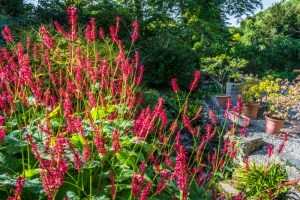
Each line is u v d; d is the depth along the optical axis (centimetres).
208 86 1107
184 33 1310
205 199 215
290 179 354
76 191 177
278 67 1823
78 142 197
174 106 591
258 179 311
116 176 191
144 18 1145
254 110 688
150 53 874
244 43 1944
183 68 896
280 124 569
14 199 113
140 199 142
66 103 178
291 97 570
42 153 162
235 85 957
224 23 1619
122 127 234
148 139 307
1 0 906
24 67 177
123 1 1130
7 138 188
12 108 198
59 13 1021
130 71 234
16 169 184
